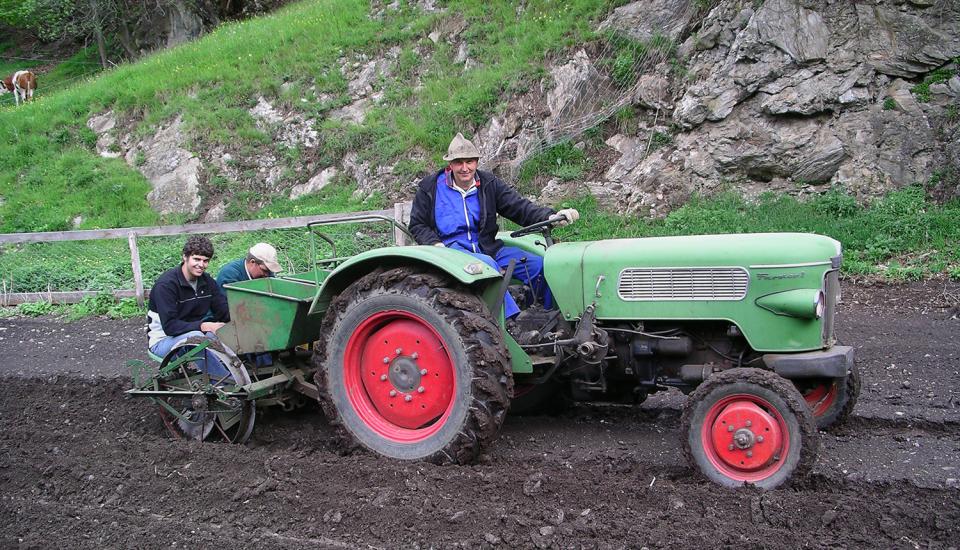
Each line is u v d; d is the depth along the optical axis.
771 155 10.39
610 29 12.52
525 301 4.56
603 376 4.41
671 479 3.97
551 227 4.59
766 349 3.99
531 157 11.71
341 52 15.43
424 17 15.39
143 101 15.98
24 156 15.67
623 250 4.25
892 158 9.94
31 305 9.77
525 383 4.47
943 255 8.79
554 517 3.44
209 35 20.02
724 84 10.92
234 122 14.73
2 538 3.46
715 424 3.77
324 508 3.62
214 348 4.63
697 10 12.03
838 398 4.59
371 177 12.90
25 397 6.20
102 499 3.88
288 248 9.99
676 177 10.80
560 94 12.23
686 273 4.11
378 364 4.29
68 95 17.77
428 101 13.53
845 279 8.69
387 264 4.38
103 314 9.46
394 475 3.90
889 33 10.27
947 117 9.88
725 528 3.29
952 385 5.55
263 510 3.66
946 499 3.60
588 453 4.40
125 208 13.94
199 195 13.76
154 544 3.38
